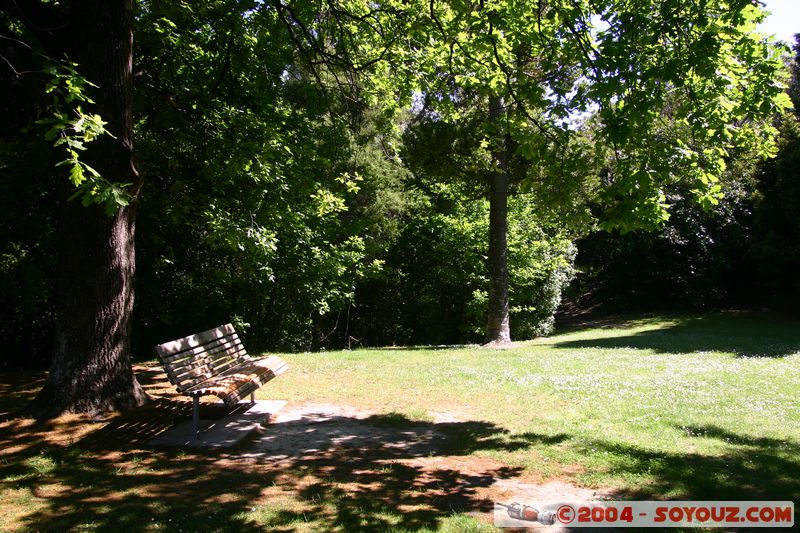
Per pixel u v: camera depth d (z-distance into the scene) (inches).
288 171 449.7
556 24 259.1
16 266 477.1
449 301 916.6
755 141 244.5
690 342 579.2
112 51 255.6
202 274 653.3
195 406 233.8
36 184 429.7
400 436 244.5
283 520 154.5
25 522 151.9
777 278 832.9
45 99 247.6
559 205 254.5
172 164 435.8
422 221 904.3
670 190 917.8
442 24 328.8
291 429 257.0
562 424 256.4
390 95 406.3
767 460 199.3
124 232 271.4
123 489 178.9
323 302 729.0
